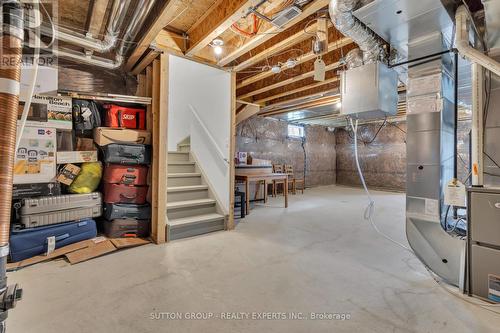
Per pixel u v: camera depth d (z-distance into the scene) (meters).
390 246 2.92
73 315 1.59
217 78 3.76
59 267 2.27
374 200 6.29
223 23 2.33
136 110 3.12
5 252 0.95
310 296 1.85
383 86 2.26
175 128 4.79
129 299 1.78
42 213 2.52
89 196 2.85
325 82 4.17
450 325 1.52
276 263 2.42
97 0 2.03
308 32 2.56
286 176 5.31
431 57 2.03
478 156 1.96
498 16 1.59
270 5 2.21
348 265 2.39
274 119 7.57
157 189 3.00
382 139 8.63
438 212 2.02
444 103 2.06
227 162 3.57
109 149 2.88
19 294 0.98
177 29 2.89
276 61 3.68
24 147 2.50
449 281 2.01
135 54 2.86
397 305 1.74
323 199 6.41
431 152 2.04
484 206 1.79
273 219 4.21
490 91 1.95
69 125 2.75
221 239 3.13
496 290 1.74
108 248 2.64
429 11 1.73
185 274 2.17
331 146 9.77
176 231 3.10
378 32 2.00
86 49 2.75
